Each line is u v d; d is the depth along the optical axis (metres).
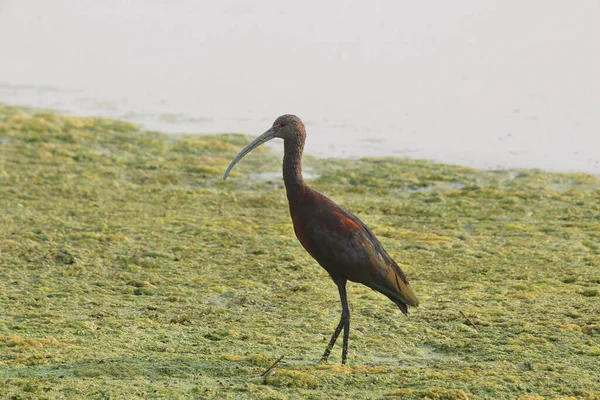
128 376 8.68
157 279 12.46
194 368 8.95
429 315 10.97
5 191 16.53
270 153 19.88
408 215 15.85
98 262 13.08
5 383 8.35
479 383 8.45
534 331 10.24
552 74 25.62
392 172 18.34
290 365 9.13
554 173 18.11
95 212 15.59
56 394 8.09
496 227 15.07
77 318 10.80
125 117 22.41
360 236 9.20
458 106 23.08
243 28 31.08
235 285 12.26
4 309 11.05
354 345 9.97
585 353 9.48
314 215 9.34
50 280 12.30
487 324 10.55
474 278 12.54
